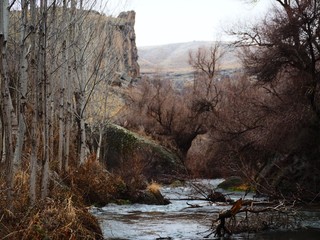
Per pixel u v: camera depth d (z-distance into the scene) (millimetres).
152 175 33719
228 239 11703
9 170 8523
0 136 11023
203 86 47094
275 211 13969
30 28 9812
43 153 9836
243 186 27281
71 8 14883
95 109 27484
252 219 13141
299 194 19922
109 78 25578
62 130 17219
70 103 18969
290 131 23594
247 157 28453
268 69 24453
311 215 15773
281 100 24734
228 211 11977
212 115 42500
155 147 34875
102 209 16594
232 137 29328
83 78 20656
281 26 23469
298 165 22938
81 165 18344
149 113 44781
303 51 23172
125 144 32281
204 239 11672
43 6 9945
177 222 14219
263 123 26266
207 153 36781
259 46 26000
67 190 13234
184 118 44844
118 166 28875
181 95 50719
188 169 39562
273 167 24797
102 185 17922
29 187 9539
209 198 19656
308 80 23016
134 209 17328
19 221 8469
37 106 9594
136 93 45344
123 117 41812
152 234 12117
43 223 8578
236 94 35906
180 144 45062
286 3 24297
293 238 11820
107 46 22328
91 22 19969
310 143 23141
